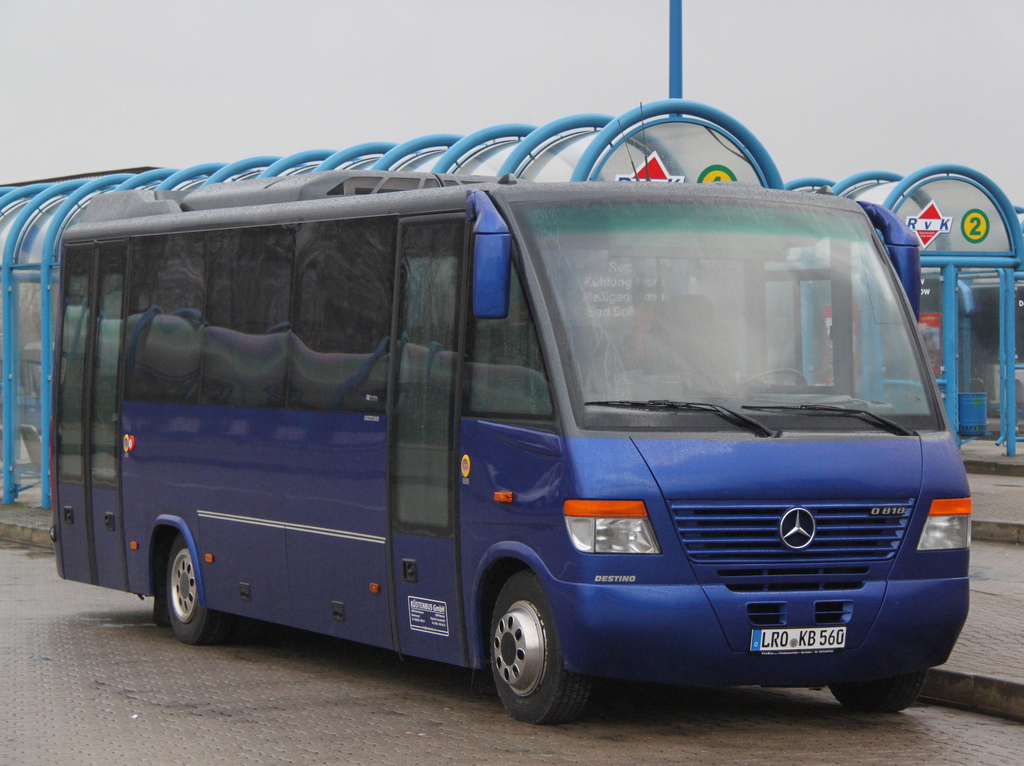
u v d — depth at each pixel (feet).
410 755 27.35
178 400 42.32
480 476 30.50
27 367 77.30
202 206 43.70
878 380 31.01
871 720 31.42
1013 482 79.51
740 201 31.94
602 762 26.73
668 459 28.07
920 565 29.48
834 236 32.01
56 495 48.32
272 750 27.86
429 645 32.32
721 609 27.94
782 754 27.63
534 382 29.37
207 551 40.98
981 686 32.68
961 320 97.50
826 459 28.86
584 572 27.81
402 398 33.19
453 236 32.12
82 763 26.99
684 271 30.45
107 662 38.99
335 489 35.45
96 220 47.85
